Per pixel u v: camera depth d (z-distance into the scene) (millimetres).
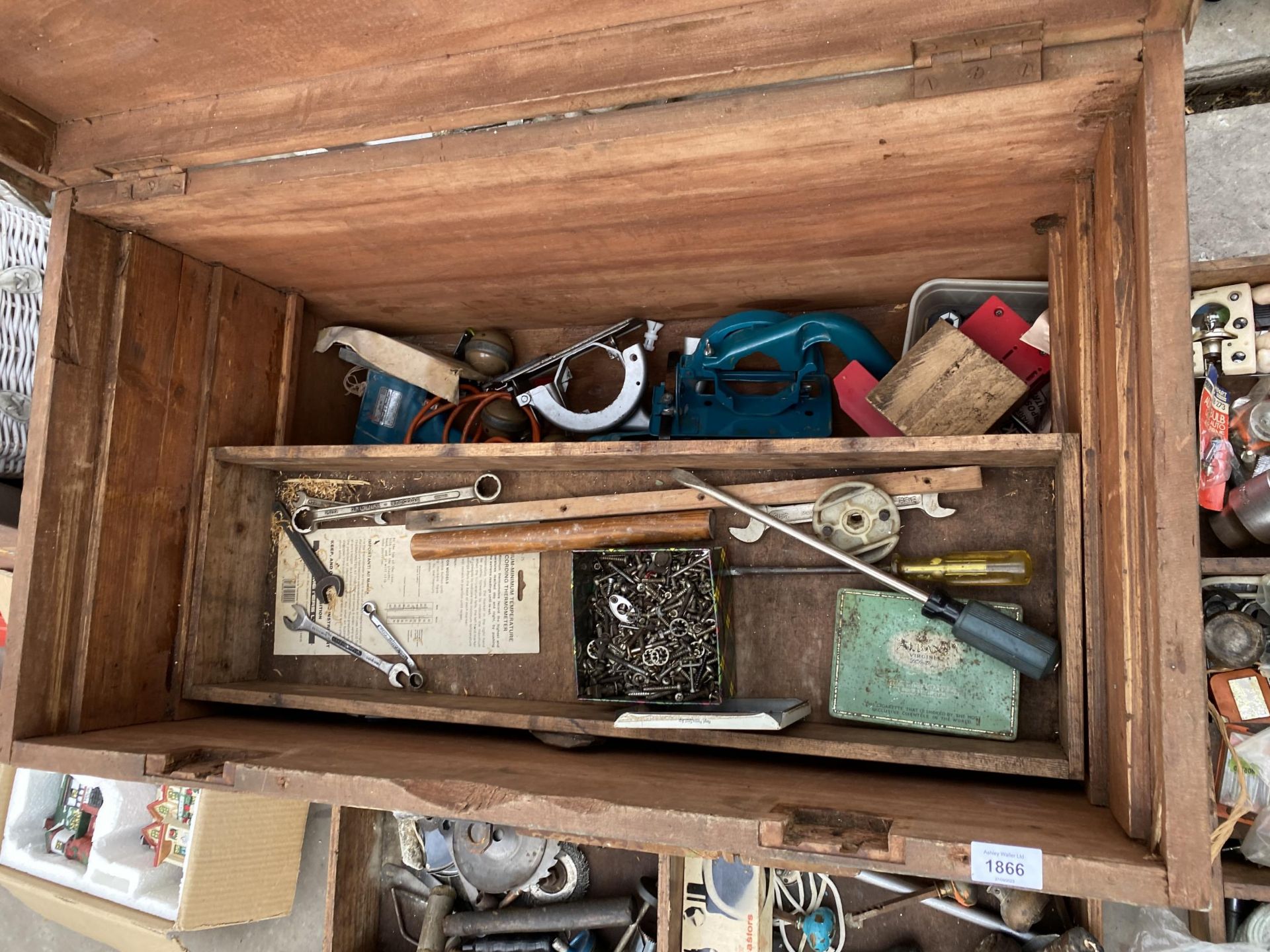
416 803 974
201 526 1402
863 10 817
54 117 1130
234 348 1443
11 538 1548
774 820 833
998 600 1178
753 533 1297
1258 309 1117
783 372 1402
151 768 1087
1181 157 753
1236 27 1261
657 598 1277
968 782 1095
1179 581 729
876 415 1303
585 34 902
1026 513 1187
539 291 1438
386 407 1592
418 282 1420
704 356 1423
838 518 1231
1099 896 727
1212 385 1118
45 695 1200
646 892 1521
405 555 1465
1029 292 1312
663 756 1208
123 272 1270
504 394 1524
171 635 1385
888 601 1195
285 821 1768
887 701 1171
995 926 1321
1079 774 991
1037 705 1142
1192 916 1150
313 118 999
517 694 1384
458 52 947
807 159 940
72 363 1222
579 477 1409
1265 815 1019
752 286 1386
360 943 1653
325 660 1487
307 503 1518
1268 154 1174
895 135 884
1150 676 787
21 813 1976
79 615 1244
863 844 810
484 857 1598
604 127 907
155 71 1013
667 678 1249
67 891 1836
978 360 1186
